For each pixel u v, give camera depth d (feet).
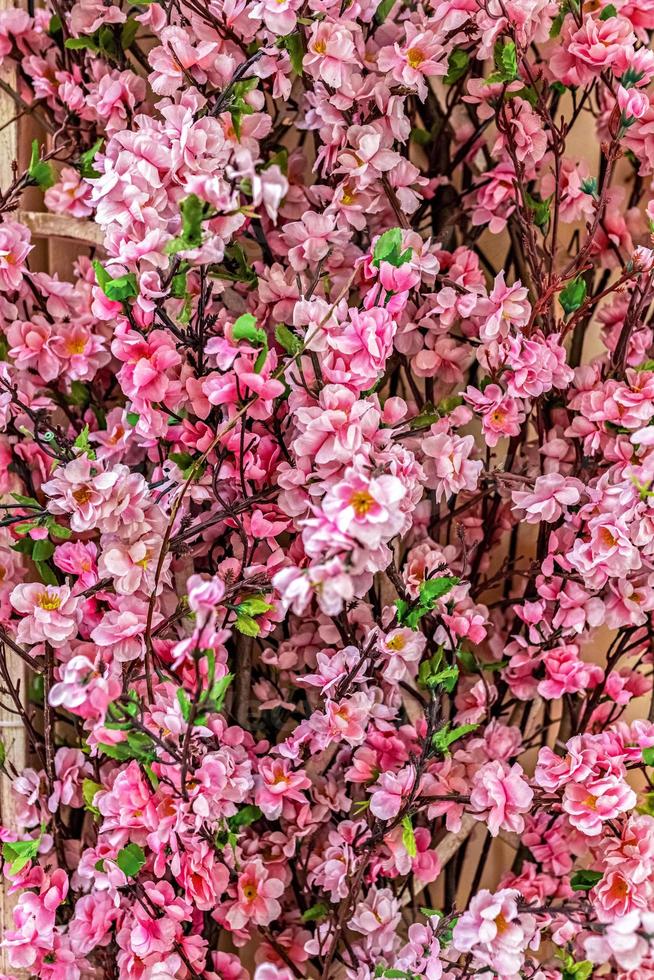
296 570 3.34
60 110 3.87
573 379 3.85
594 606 3.79
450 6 3.67
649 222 3.90
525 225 3.81
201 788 3.60
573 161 3.93
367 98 3.68
